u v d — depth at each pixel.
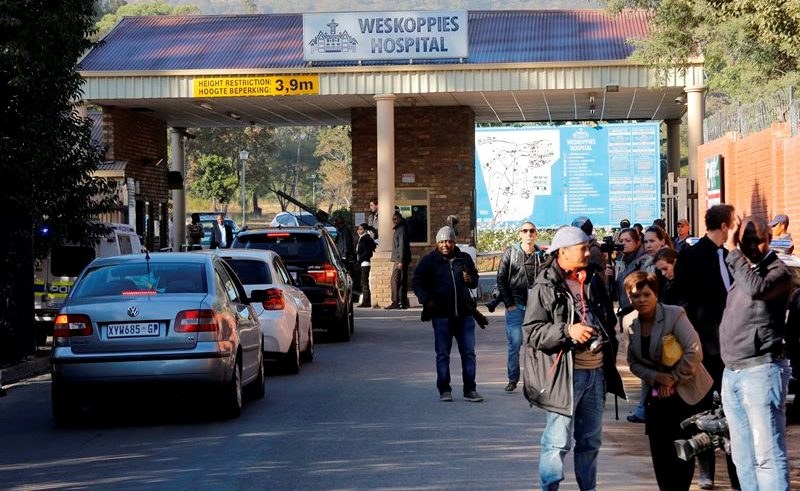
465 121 39.00
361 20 33.28
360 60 33.38
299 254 23.50
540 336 8.78
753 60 27.70
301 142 144.50
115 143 36.03
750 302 8.79
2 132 20.81
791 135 23.73
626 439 12.76
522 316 16.34
